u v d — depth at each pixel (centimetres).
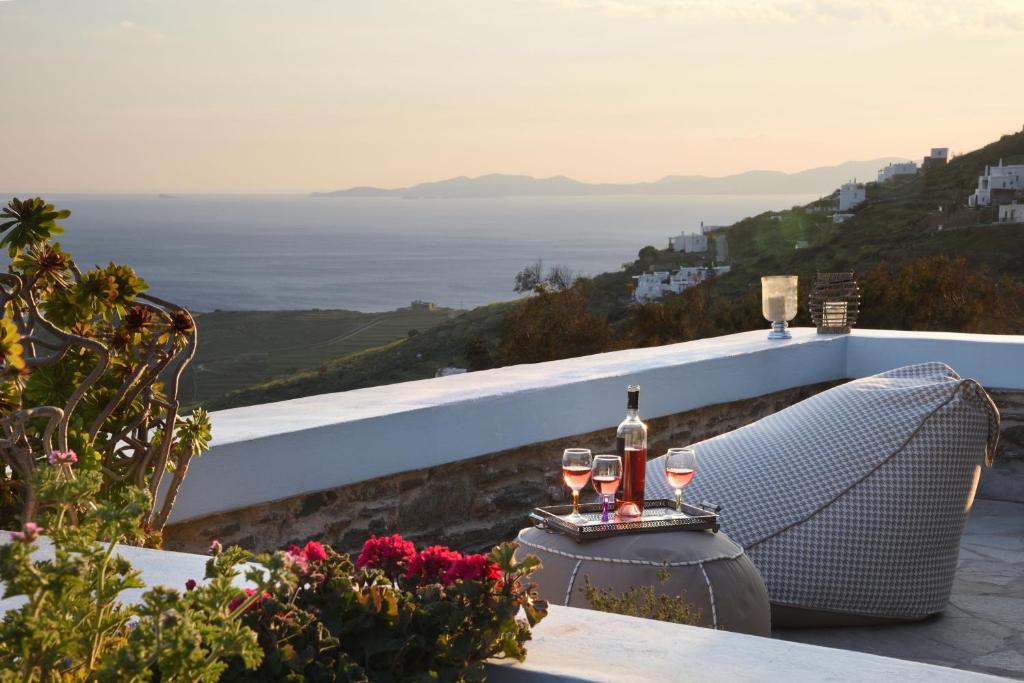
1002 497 593
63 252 261
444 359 2858
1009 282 1186
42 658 145
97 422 261
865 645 342
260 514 362
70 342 251
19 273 260
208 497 338
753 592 289
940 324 1120
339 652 167
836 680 165
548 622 196
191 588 154
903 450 354
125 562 153
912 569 354
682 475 300
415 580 184
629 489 300
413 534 419
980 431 366
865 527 346
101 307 261
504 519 457
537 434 461
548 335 1188
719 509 307
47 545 229
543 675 170
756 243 5659
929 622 368
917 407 362
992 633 357
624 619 198
